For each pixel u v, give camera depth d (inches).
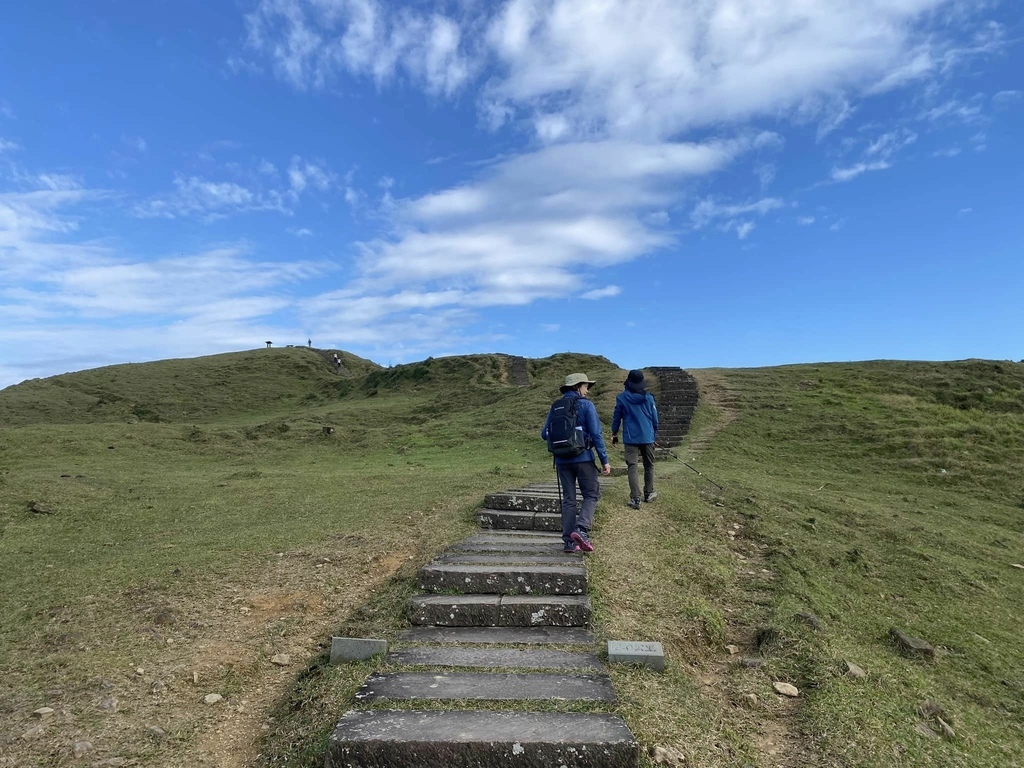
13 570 265.7
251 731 149.3
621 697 145.7
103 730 143.7
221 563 260.4
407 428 932.0
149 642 188.5
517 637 180.2
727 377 942.4
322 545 284.0
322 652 182.9
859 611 250.4
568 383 257.6
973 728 168.2
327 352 2154.3
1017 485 527.2
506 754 121.5
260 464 740.0
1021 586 314.0
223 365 1916.8
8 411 1412.4
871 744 142.5
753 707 159.9
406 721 130.2
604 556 247.4
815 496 438.6
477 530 290.5
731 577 259.8
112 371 1787.6
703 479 453.4
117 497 444.1
